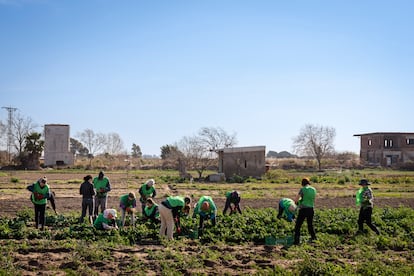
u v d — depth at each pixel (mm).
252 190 40156
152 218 18531
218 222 18844
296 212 20219
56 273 11945
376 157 91125
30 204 27906
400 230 18859
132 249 14938
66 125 84750
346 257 14617
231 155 52969
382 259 14211
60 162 83625
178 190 39312
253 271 12695
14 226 17844
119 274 12070
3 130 88125
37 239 16344
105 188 20172
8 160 81625
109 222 17625
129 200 18297
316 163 85750
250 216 20062
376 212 22672
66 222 19547
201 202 17703
